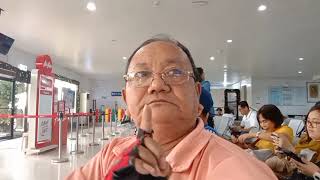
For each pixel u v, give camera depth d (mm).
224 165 546
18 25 6555
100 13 5660
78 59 10961
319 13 5547
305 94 16266
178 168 585
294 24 6258
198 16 5770
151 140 430
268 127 2521
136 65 653
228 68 12680
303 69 12836
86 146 7141
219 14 5641
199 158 593
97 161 860
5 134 8977
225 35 7195
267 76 15438
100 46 8602
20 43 8383
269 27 6488
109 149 842
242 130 4457
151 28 6648
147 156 412
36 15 5840
